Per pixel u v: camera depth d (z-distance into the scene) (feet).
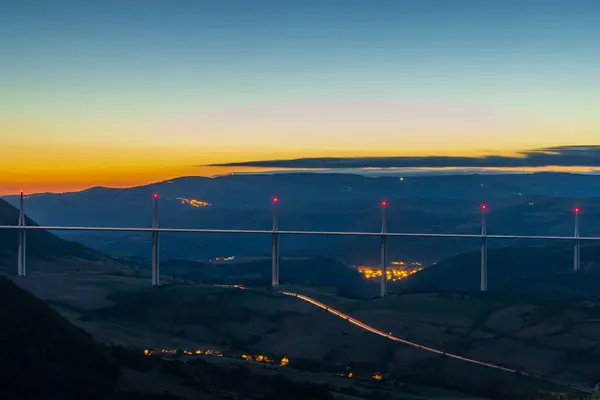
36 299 513.86
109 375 464.65
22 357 435.94
